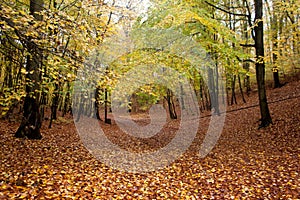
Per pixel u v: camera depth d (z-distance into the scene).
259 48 10.64
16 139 9.14
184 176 6.64
